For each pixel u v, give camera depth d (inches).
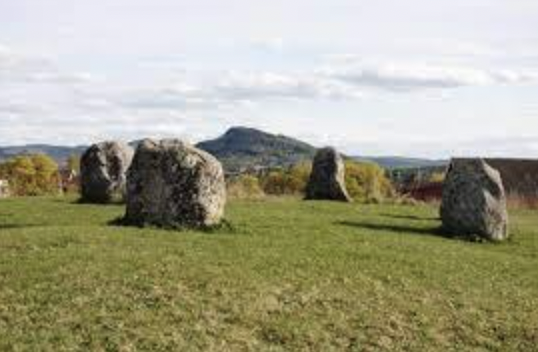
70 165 3590.1
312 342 810.8
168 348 761.0
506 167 2561.5
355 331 844.0
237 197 1950.1
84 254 970.1
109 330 779.4
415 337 852.6
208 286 893.8
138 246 1029.2
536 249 1332.4
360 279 980.6
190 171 1213.1
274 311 860.6
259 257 1025.5
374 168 3097.9
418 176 3142.2
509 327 903.1
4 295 836.0
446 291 986.1
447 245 1267.2
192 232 1173.7
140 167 1226.6
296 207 1679.4
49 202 1664.6
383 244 1196.5
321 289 931.3
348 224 1407.5
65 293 846.5
